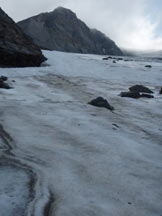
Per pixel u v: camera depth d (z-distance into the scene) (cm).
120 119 866
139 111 1070
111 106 1085
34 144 545
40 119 748
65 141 575
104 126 729
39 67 2525
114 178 416
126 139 624
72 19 12212
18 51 2367
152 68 3453
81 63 3244
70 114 852
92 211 321
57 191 368
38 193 359
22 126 662
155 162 495
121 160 490
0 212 308
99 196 358
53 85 1652
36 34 9862
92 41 12562
